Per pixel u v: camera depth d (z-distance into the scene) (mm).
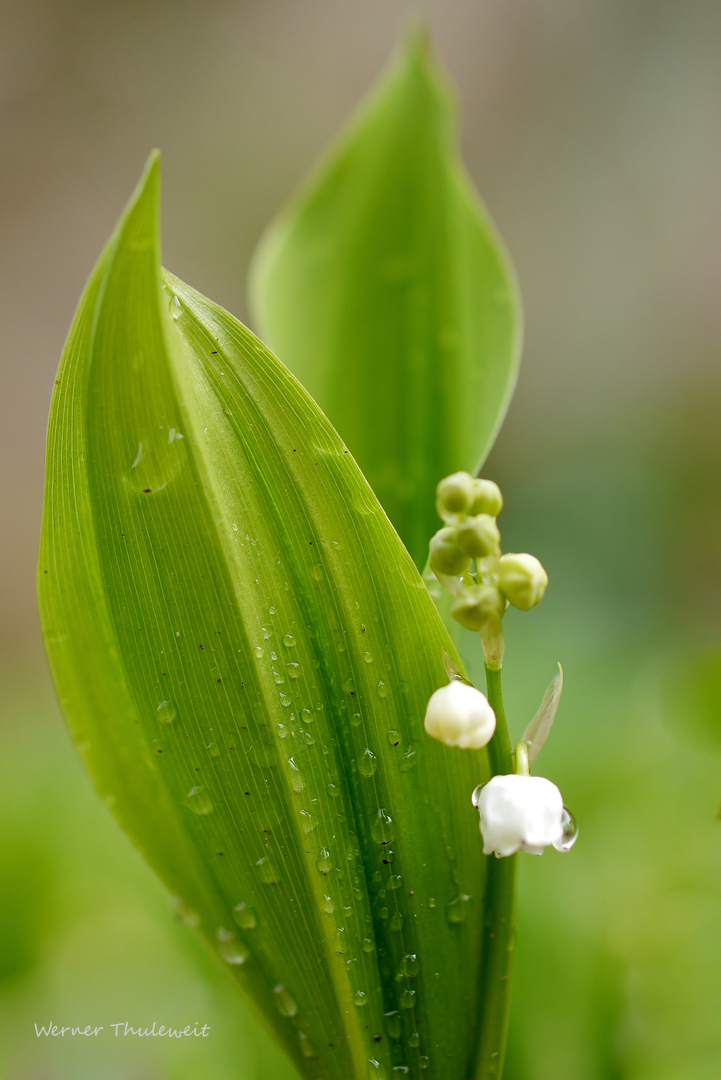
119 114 1037
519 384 1002
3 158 1011
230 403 228
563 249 1004
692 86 954
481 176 1029
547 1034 279
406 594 229
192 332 228
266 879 232
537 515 907
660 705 481
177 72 1033
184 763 231
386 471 262
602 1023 285
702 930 320
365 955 232
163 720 231
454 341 265
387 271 271
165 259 1055
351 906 231
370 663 230
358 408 266
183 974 341
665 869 358
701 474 921
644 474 920
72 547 229
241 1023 298
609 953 310
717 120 952
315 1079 235
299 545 229
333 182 276
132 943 364
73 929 376
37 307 1033
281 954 233
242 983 234
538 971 285
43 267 1036
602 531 885
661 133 970
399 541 228
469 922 232
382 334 268
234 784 231
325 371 268
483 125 1023
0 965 376
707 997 297
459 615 225
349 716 230
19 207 1026
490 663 225
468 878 232
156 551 228
